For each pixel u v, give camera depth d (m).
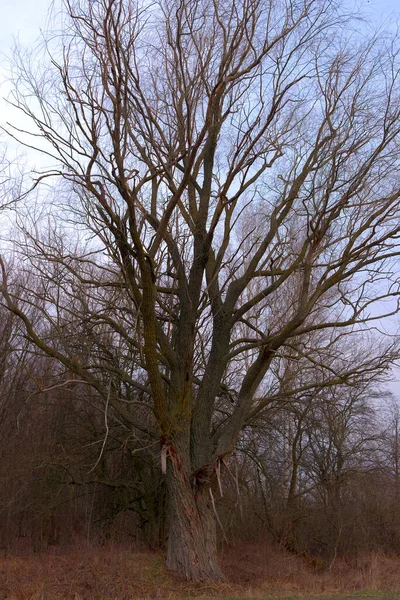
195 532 16.06
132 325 17.44
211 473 16.41
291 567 20.12
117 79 14.58
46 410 23.25
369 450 26.39
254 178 17.34
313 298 15.80
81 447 20.34
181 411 16.50
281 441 23.73
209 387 17.66
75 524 23.11
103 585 15.72
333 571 21.11
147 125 14.90
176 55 16.41
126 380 17.61
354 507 25.30
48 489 21.80
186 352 16.81
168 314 18.08
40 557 19.14
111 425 20.97
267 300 20.27
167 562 16.55
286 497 24.62
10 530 21.48
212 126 15.93
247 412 17.38
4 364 23.16
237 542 23.17
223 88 15.23
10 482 21.22
